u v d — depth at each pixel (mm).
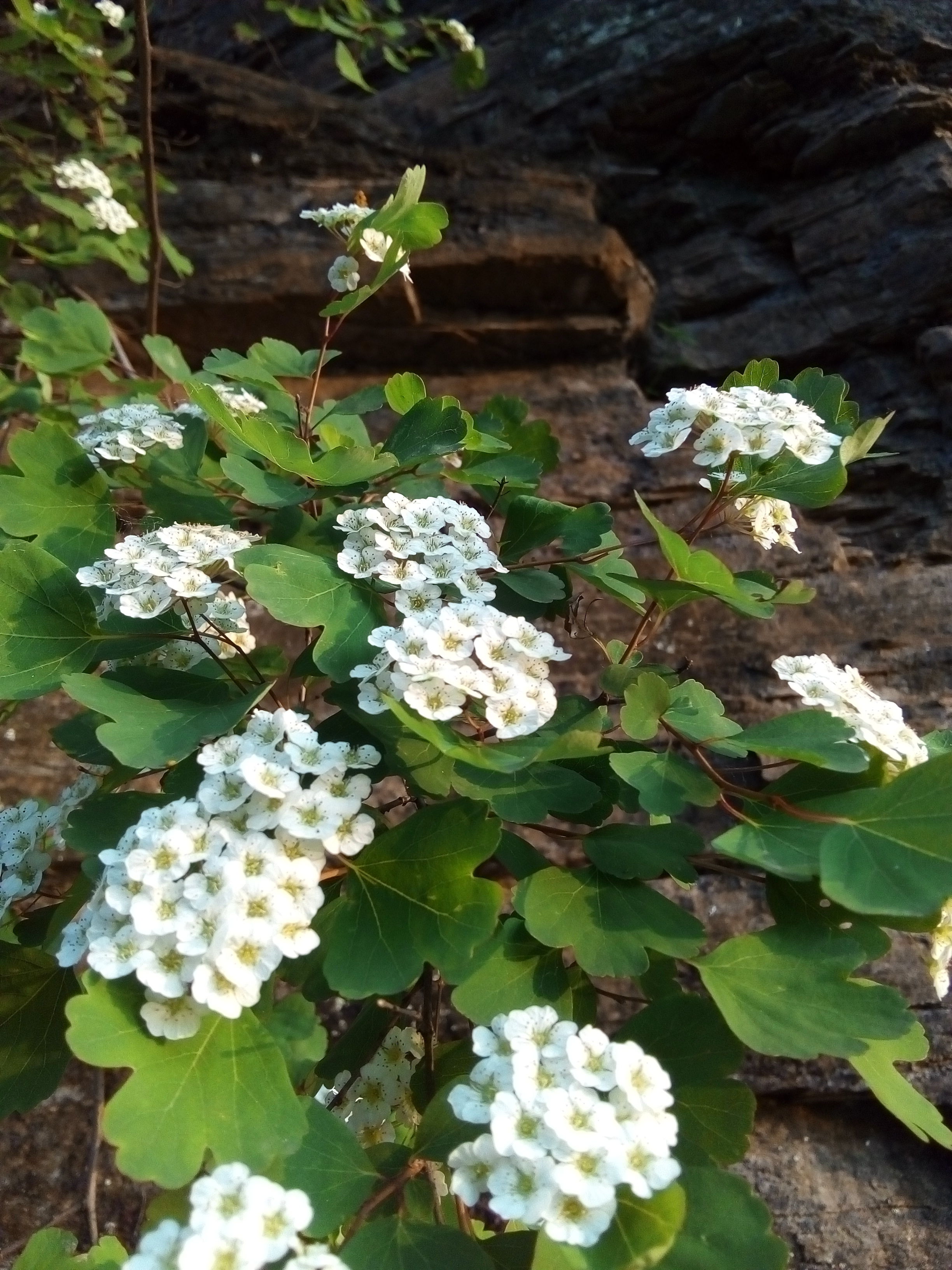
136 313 430
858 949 152
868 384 396
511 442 254
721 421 183
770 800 162
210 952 133
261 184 454
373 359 444
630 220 467
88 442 227
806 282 424
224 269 431
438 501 191
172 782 168
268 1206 120
